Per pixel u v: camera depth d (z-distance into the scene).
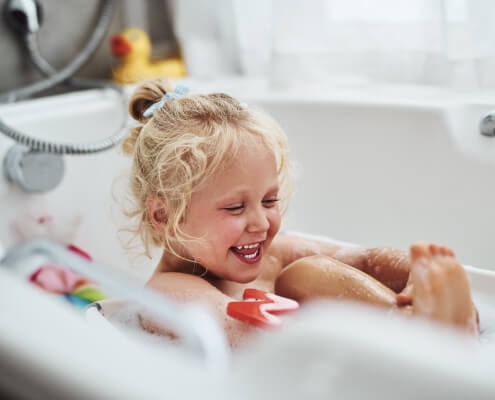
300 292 0.67
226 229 0.65
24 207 1.05
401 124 1.16
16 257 0.43
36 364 0.29
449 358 0.24
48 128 1.11
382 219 1.21
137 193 0.75
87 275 0.41
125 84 1.47
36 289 0.37
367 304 0.61
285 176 0.77
